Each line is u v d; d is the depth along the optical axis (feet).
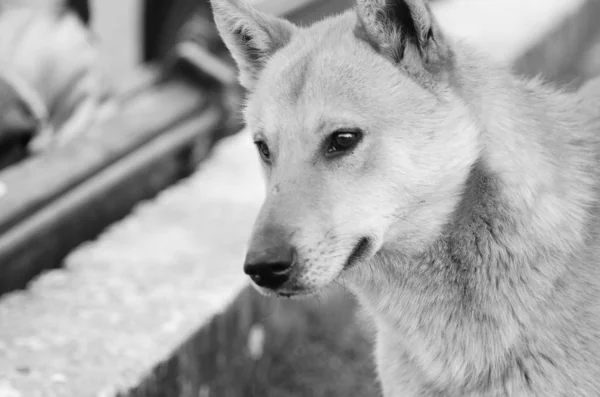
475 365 14.03
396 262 14.23
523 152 13.75
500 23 34.45
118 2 29.37
